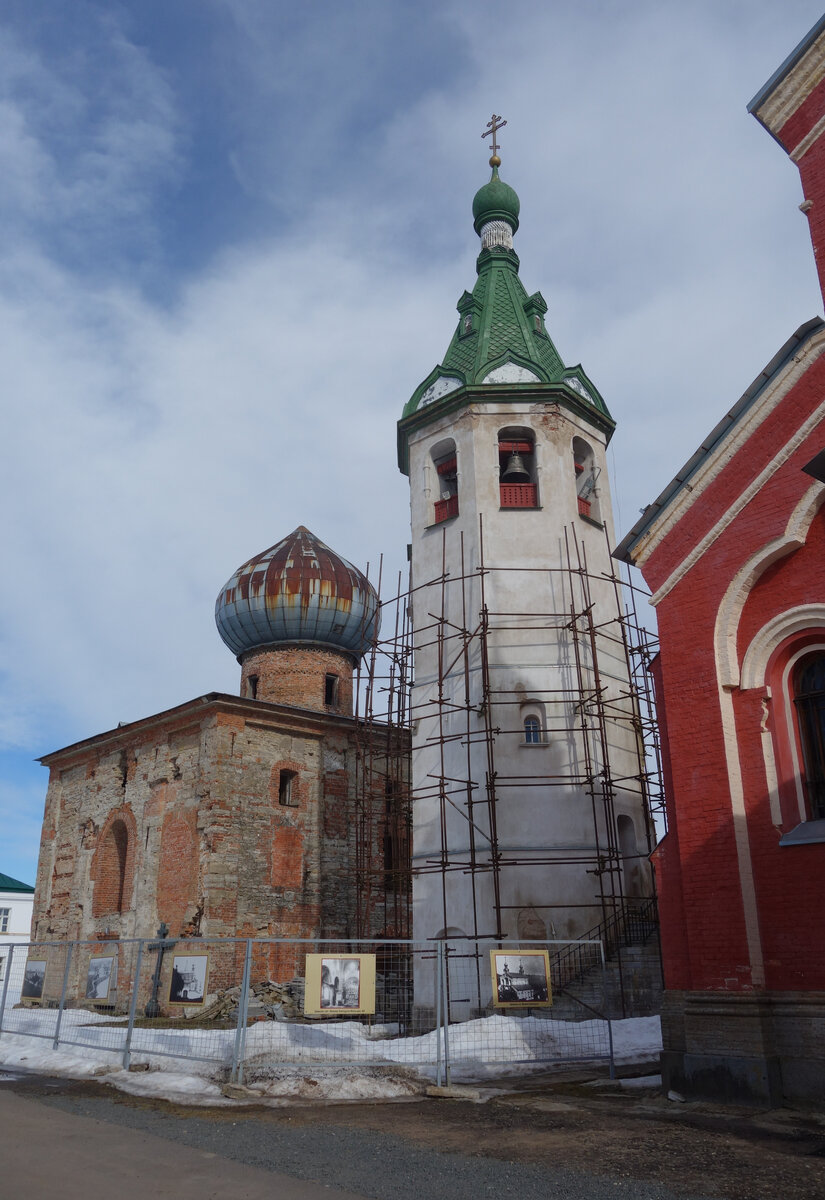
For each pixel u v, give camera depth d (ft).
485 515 81.15
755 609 43.68
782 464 43.45
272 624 116.26
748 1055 38.24
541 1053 52.80
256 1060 46.50
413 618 83.87
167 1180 25.46
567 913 71.26
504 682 76.64
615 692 80.64
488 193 100.89
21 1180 25.09
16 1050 56.03
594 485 87.71
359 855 89.66
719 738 42.60
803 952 38.65
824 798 40.75
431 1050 52.31
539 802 73.61
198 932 85.76
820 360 42.88
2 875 163.32
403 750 105.81
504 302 93.35
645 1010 68.54
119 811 102.47
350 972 43.75
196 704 92.68
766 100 46.80
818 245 44.21
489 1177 26.20
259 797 92.79
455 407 85.61
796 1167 27.40
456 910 73.00
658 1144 30.73
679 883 43.47
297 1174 26.40
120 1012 91.97
